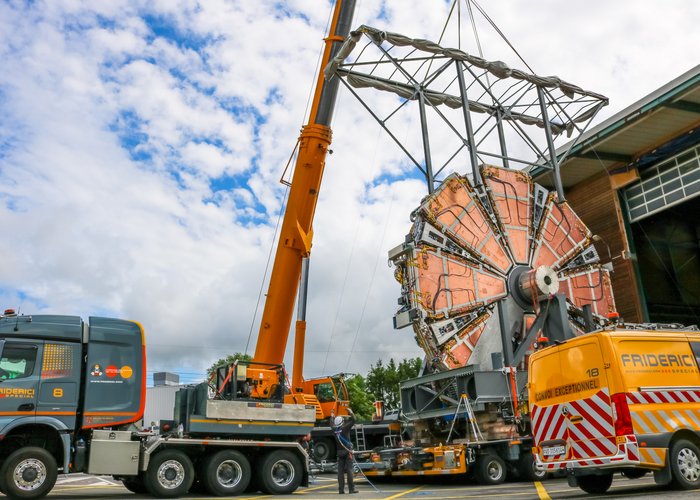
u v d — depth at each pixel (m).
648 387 10.27
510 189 23.05
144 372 14.32
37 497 12.25
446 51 22.97
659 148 28.83
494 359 18.97
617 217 30.58
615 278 30.36
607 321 23.59
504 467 17.03
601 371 10.34
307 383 29.97
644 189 29.97
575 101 27.41
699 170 27.39
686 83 24.28
